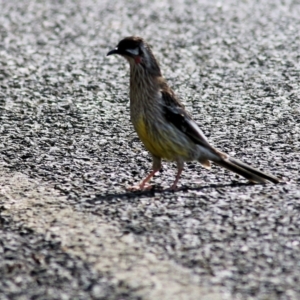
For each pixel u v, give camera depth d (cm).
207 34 2681
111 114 1877
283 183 1383
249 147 1611
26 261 1087
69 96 2044
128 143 1658
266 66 2302
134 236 1155
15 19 2891
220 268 1045
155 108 1357
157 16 2938
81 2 3184
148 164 1527
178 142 1365
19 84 2158
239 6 3091
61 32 2716
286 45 2531
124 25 2809
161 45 2550
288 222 1193
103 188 1388
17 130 1753
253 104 1938
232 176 1438
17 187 1402
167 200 1305
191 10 3034
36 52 2483
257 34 2672
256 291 981
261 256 1078
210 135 1694
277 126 1750
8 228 1209
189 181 1416
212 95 2028
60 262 1080
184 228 1178
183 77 2206
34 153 1596
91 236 1163
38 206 1302
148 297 971
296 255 1080
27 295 989
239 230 1167
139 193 1354
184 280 1014
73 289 1000
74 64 2358
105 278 1027
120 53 1372
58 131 1747
